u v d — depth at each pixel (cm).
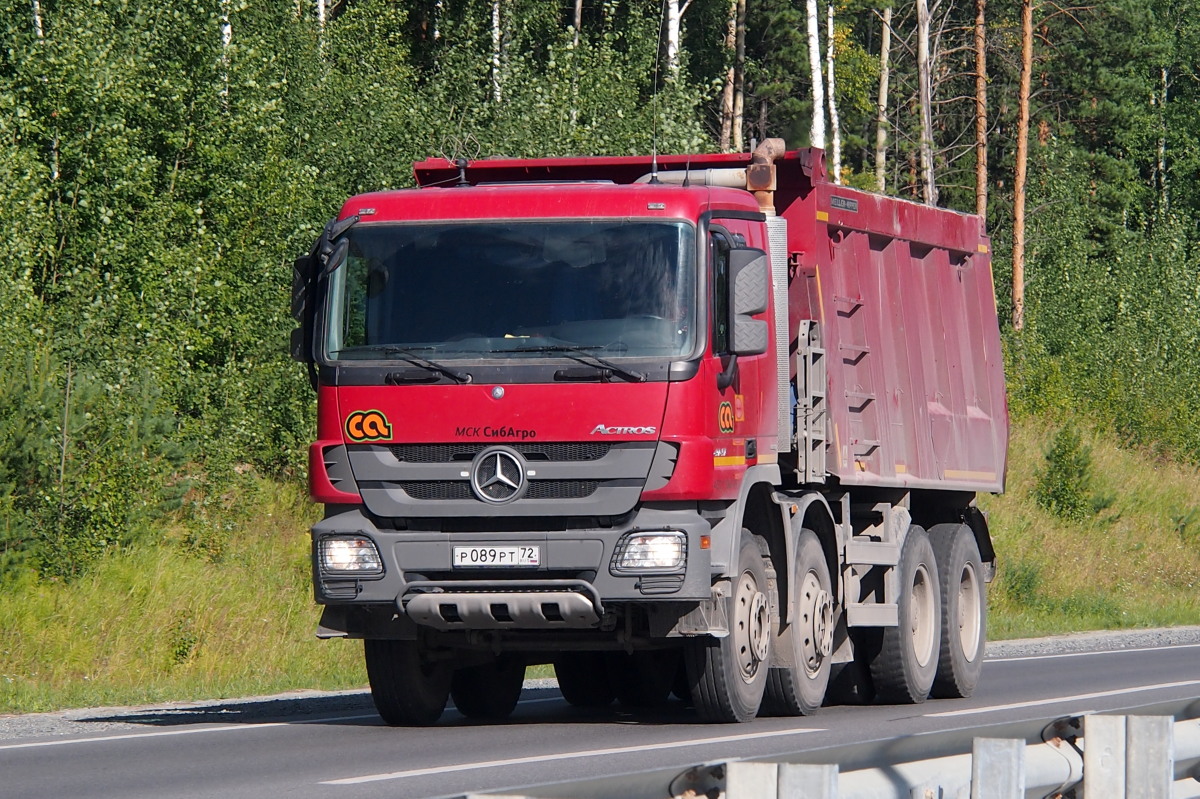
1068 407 14600
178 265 8325
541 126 10569
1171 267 18162
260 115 9256
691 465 3756
